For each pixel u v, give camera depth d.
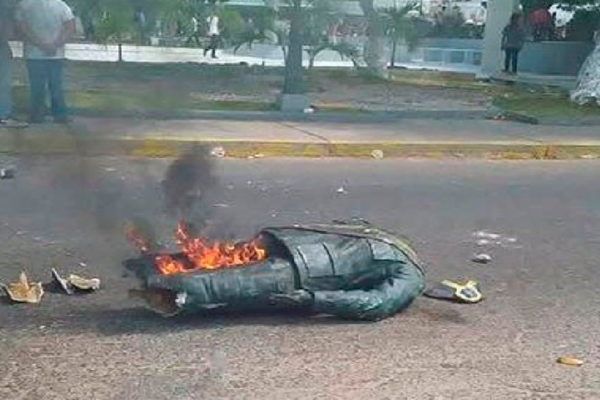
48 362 5.51
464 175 12.88
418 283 6.60
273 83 22.27
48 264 7.44
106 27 16.22
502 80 28.23
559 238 9.25
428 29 37.44
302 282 6.22
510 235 9.28
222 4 20.72
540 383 5.50
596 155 15.36
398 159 14.11
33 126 13.06
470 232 9.32
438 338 6.16
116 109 12.04
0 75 13.85
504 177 12.88
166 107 12.48
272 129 15.29
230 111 16.50
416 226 9.47
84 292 6.79
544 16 34.53
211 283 6.07
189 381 5.30
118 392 5.12
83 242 7.93
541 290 7.41
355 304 6.28
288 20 18.56
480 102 21.06
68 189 9.60
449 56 37.53
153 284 5.99
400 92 22.95
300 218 9.43
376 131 15.84
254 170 12.37
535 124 17.95
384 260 6.45
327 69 27.95
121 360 5.57
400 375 5.52
